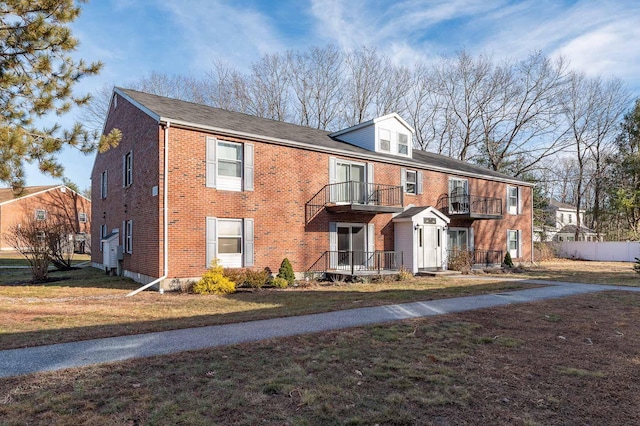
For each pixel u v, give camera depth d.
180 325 7.38
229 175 14.38
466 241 22.95
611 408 3.95
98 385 4.37
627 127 36.59
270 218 15.22
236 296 11.66
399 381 4.61
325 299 10.92
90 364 5.09
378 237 18.72
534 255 30.17
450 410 3.87
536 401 4.10
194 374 4.75
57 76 10.45
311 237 16.38
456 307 9.45
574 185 52.47
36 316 8.41
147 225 13.80
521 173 37.50
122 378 4.59
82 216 41.06
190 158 13.45
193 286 12.61
